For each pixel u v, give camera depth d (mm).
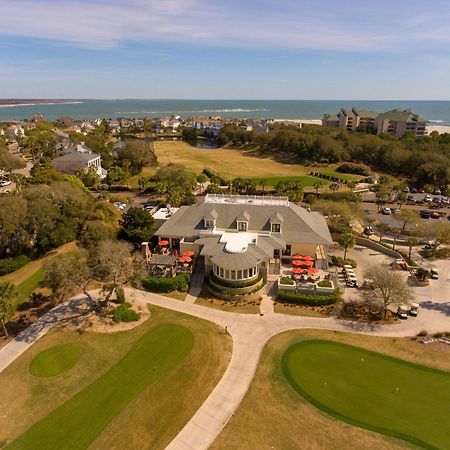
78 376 47000
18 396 43875
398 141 195125
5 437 38688
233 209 81188
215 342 53500
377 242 89062
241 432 39125
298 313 61188
